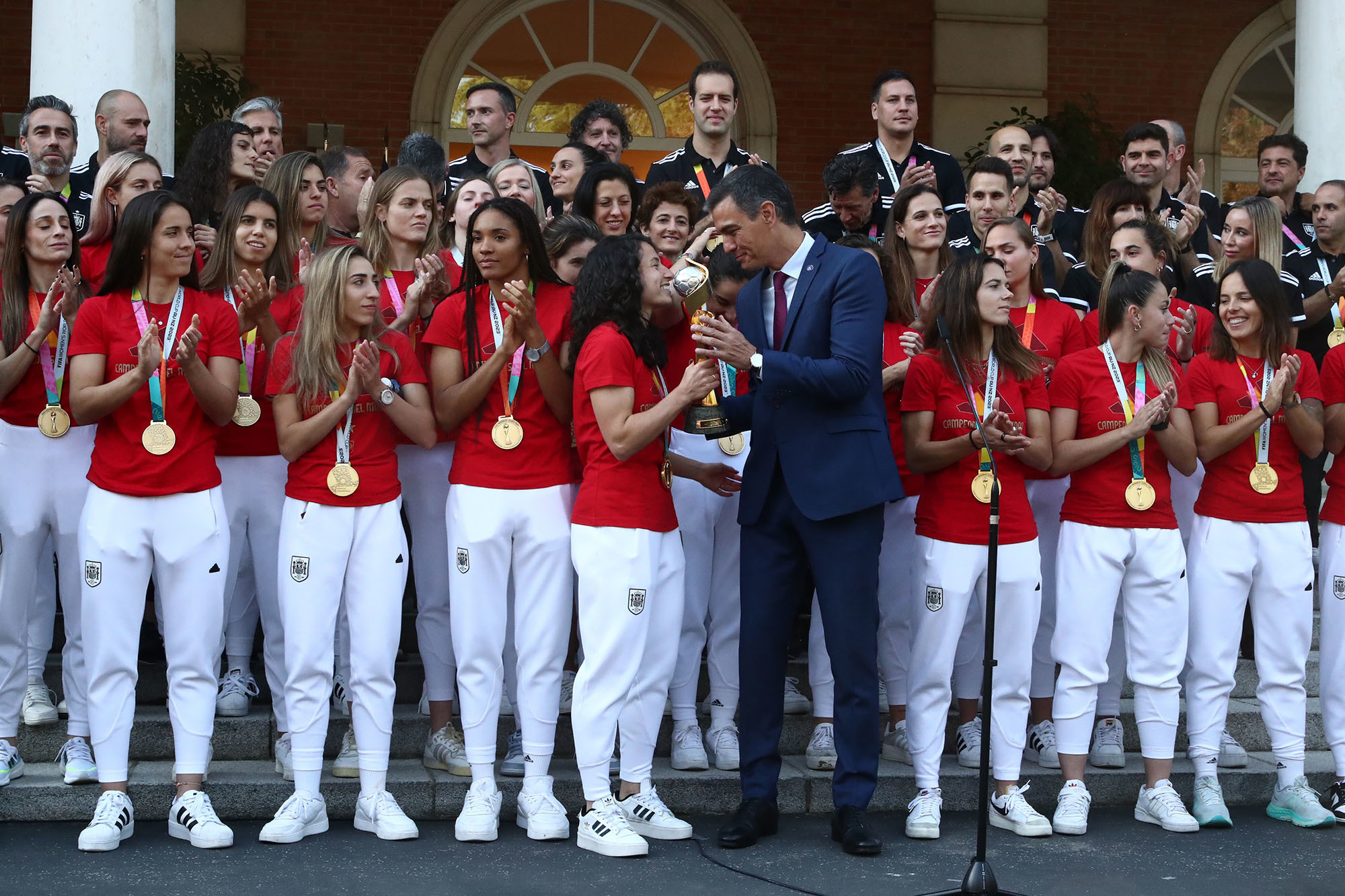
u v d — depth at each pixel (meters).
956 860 4.89
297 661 4.98
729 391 5.69
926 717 5.26
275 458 5.45
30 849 4.80
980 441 5.07
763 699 5.16
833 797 5.31
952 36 12.74
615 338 4.91
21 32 11.55
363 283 5.02
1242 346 5.66
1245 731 6.22
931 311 5.40
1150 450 5.50
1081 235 7.26
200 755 4.98
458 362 5.21
